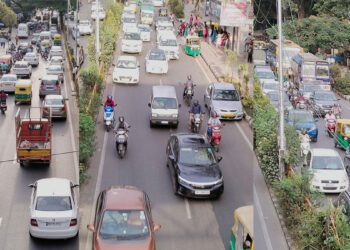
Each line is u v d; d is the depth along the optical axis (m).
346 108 45.59
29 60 60.81
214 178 21.44
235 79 39.84
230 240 17.72
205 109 33.97
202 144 23.19
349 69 58.03
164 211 20.36
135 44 49.41
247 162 25.69
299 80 49.34
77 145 30.45
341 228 17.28
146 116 31.91
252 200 21.70
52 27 92.25
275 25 58.59
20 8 103.44
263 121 26.66
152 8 73.50
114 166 24.38
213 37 57.09
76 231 18.77
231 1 43.41
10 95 45.06
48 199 19.08
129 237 16.17
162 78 41.28
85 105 30.12
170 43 49.28
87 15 63.56
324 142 33.75
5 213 21.06
